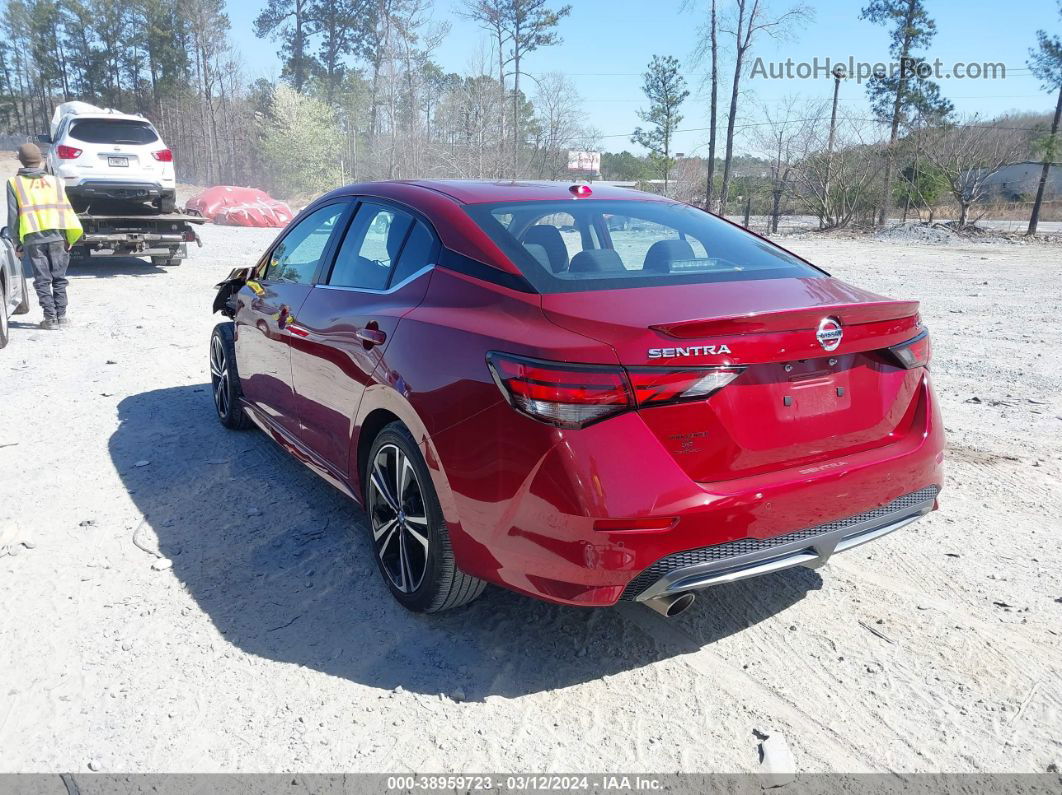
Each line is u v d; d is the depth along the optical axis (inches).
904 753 98.7
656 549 96.3
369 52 2704.2
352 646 120.3
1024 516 165.2
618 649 120.0
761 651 119.3
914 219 1611.7
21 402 237.1
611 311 101.0
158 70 2992.1
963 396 254.2
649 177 2482.8
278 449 200.4
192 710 106.1
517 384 98.3
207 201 1105.4
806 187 1469.0
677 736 101.7
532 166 2288.4
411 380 114.7
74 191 554.3
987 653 118.3
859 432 112.1
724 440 99.5
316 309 148.6
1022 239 1150.3
